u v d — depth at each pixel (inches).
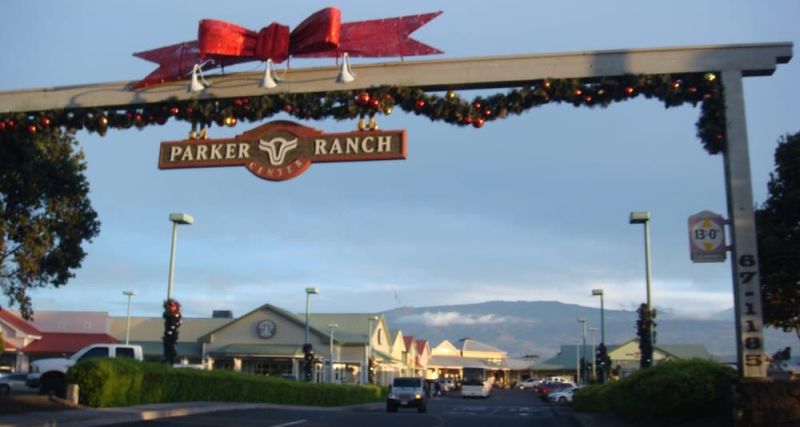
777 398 585.0
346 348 2743.6
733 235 610.2
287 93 669.3
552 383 2896.2
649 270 1256.2
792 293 788.0
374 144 648.4
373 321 2935.5
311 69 675.4
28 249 1018.1
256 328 2657.5
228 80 685.3
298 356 2532.0
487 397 3034.0
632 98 644.1
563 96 644.7
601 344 1843.0
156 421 869.2
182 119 689.6
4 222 994.7
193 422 876.0
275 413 1107.9
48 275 1063.0
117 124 714.2
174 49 704.4
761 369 591.2
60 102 722.2
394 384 1553.9
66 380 986.1
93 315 2508.6
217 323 2910.9
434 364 4827.8
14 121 727.1
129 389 1047.6
